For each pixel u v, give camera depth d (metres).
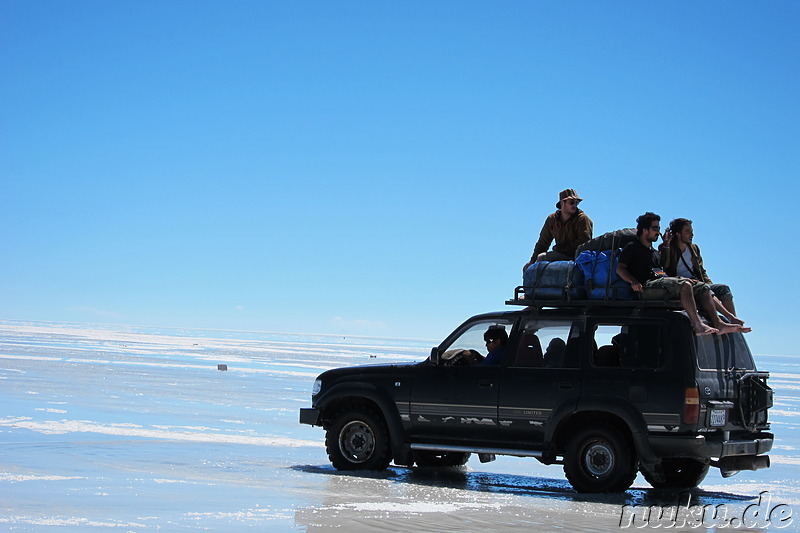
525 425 11.02
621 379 10.49
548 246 12.46
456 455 13.37
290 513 8.84
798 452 17.86
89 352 71.00
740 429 10.90
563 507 9.68
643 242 10.87
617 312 10.75
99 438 15.21
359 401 12.34
